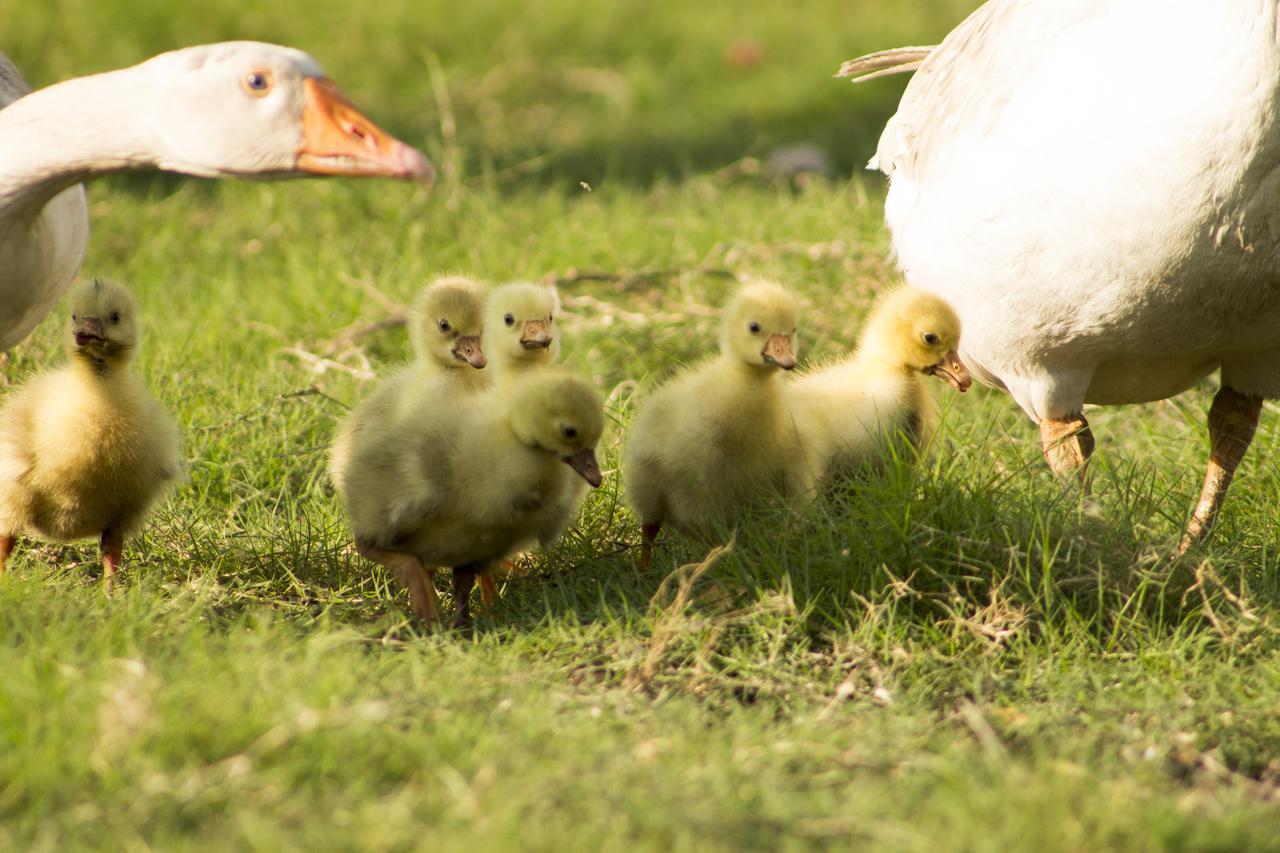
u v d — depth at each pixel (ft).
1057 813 22.88
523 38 106.22
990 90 35.09
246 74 31.37
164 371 45.93
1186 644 31.01
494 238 62.69
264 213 65.92
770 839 22.44
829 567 32.81
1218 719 28.12
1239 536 36.83
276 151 31.53
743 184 78.54
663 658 30.40
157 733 23.75
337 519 37.70
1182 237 31.22
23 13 92.07
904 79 104.32
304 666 26.71
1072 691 29.22
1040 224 33.04
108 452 33.12
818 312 53.42
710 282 57.16
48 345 45.65
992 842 21.85
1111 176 31.58
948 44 39.29
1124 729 27.55
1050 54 33.55
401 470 32.04
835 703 28.58
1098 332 34.04
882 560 32.76
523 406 30.71
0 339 36.37
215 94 31.40
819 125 96.58
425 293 36.14
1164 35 31.17
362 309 55.42
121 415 33.17
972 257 34.91
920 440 36.40
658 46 109.29
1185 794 25.08
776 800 23.21
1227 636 31.27
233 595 33.76
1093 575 32.60
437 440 31.58
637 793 23.18
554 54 105.91
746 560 33.37
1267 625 31.50
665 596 32.71
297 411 43.83
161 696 24.77
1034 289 33.94
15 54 88.58
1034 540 33.17
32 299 35.73
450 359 34.88
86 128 32.22
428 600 32.35
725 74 106.22
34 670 26.00
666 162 87.25
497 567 36.19
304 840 21.53
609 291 56.65
